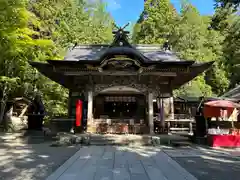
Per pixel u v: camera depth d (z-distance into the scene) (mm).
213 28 13227
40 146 10305
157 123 14820
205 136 11438
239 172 5668
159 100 14711
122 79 13930
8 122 18359
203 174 5473
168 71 13289
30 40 15266
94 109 16953
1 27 12984
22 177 5113
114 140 10922
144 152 8633
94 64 12578
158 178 5016
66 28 29250
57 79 15680
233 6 10570
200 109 12156
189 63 12422
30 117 13406
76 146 10203
